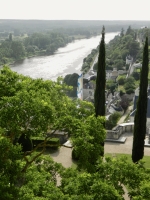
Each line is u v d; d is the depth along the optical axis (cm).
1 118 1712
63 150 4247
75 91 10669
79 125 2003
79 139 1916
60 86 2234
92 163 2131
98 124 2048
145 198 1612
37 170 2277
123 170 1862
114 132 4659
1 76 1975
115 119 7550
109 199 1606
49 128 2041
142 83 3575
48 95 2102
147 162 3834
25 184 2022
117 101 10994
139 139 3700
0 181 1658
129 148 4400
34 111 1750
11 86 1966
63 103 2153
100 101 3838
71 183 1833
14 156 1736
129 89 12688
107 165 1908
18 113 1722
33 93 1916
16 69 19650
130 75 16712
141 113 3641
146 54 3575
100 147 2092
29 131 1881
